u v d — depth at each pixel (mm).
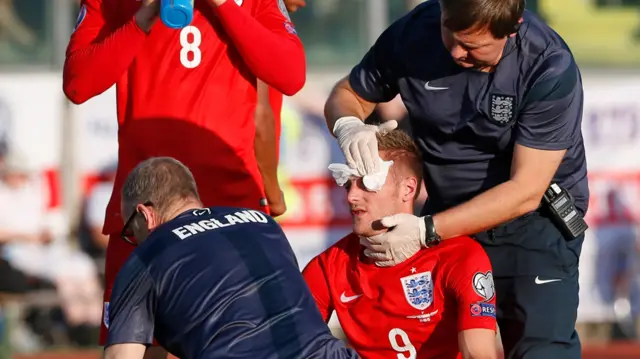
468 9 14586
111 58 16281
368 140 16062
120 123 17344
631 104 36656
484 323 15312
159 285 14414
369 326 16188
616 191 36469
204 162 17141
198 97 17109
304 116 35906
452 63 16312
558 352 16672
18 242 35750
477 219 15867
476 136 16625
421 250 16109
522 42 15953
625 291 36469
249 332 14273
